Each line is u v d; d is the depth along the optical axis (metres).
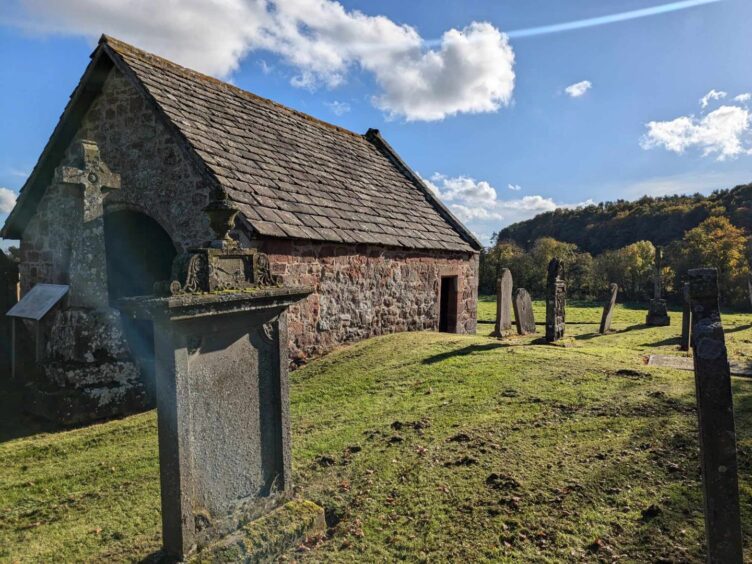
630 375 6.59
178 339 2.86
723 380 2.38
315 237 8.64
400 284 11.45
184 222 8.59
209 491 3.10
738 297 25.19
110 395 6.93
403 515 3.58
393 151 16.00
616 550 3.00
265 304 3.41
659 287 18.42
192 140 8.51
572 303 31.75
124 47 9.57
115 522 3.81
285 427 3.66
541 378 6.63
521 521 3.36
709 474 2.39
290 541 3.27
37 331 8.49
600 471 3.90
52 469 5.02
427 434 4.98
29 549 3.48
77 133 10.03
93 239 7.17
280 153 10.64
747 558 2.80
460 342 9.62
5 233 11.23
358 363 8.50
